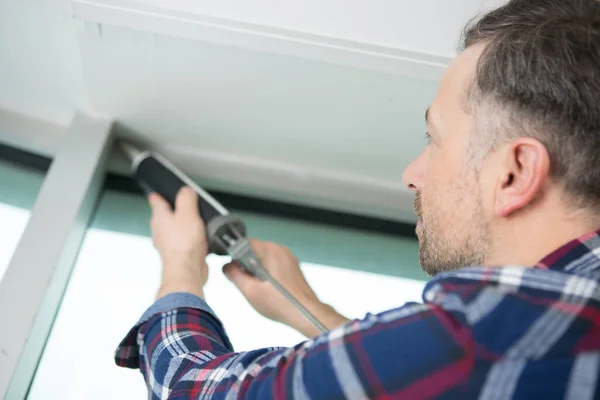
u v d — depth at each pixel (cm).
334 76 107
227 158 127
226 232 107
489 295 52
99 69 109
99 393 107
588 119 57
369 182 131
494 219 61
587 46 58
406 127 116
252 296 107
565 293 51
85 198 113
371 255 133
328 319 104
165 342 81
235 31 100
